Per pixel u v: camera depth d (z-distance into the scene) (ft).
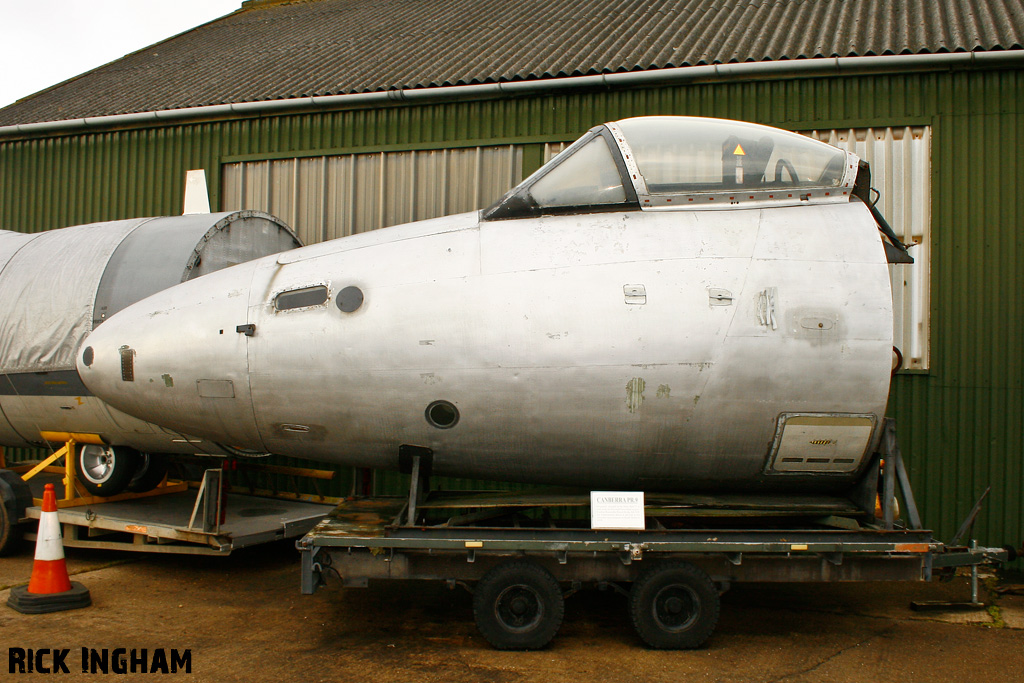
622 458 13.84
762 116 21.70
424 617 15.10
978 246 19.99
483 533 13.21
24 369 18.75
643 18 29.22
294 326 14.05
